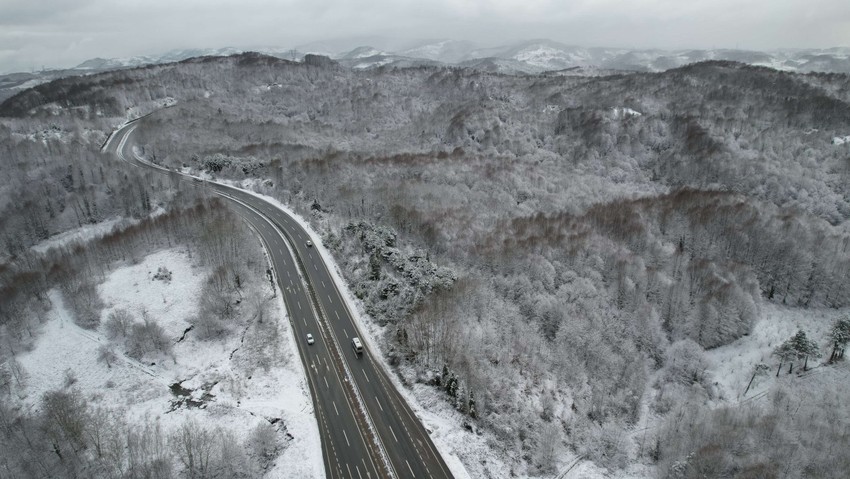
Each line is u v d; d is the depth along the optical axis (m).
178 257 138.12
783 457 87.62
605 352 113.69
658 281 141.12
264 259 140.50
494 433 89.62
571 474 86.19
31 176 187.88
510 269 142.25
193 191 181.25
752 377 115.00
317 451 82.75
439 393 94.94
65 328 112.94
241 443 81.69
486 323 115.50
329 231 153.62
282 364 102.56
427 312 107.81
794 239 156.38
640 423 102.62
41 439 79.12
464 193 194.50
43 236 161.38
